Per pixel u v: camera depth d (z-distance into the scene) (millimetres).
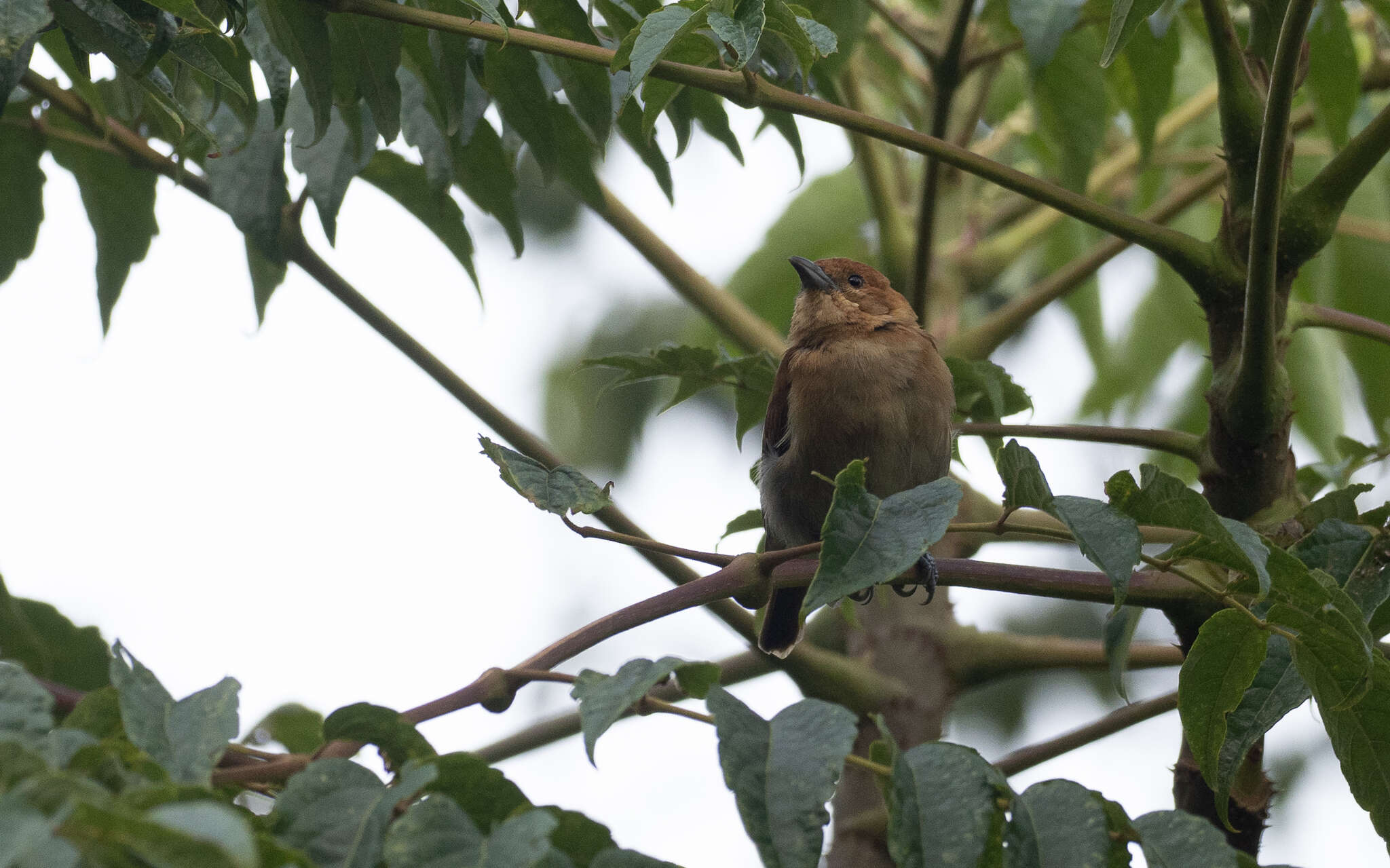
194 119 5164
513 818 3441
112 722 4055
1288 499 6754
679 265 9555
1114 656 6660
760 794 3678
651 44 4746
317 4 5957
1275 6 6945
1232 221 6797
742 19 4750
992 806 3904
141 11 5078
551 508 5051
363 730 4371
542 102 7559
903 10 11211
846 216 11945
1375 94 10789
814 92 8164
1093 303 11859
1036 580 5723
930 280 10531
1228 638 4711
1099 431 7172
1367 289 10250
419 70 7414
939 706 8758
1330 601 4387
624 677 4051
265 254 7812
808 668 8570
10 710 3547
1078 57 8734
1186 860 3938
